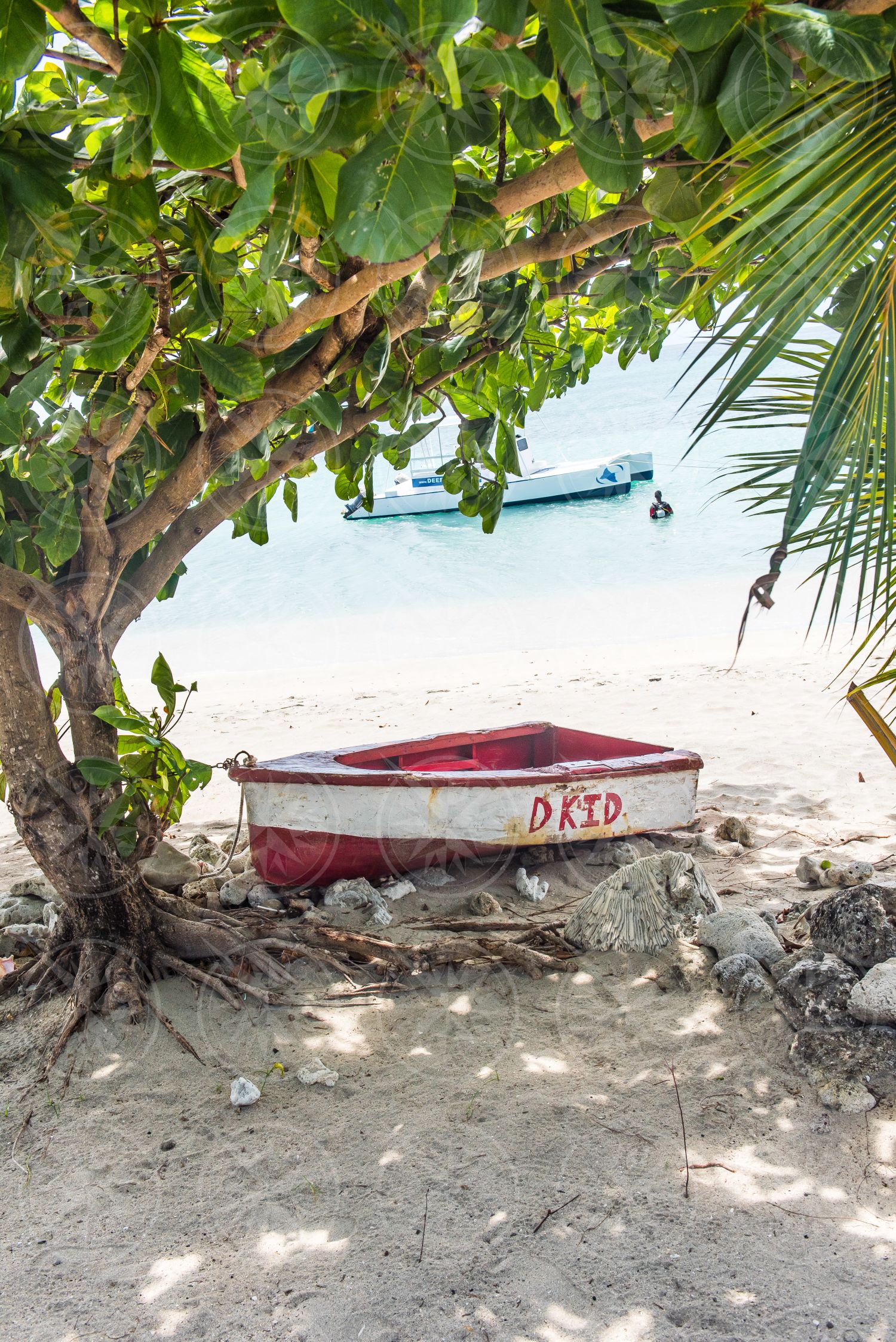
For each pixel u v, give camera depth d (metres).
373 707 9.80
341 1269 2.61
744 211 2.52
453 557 20.56
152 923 4.07
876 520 2.54
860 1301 2.40
